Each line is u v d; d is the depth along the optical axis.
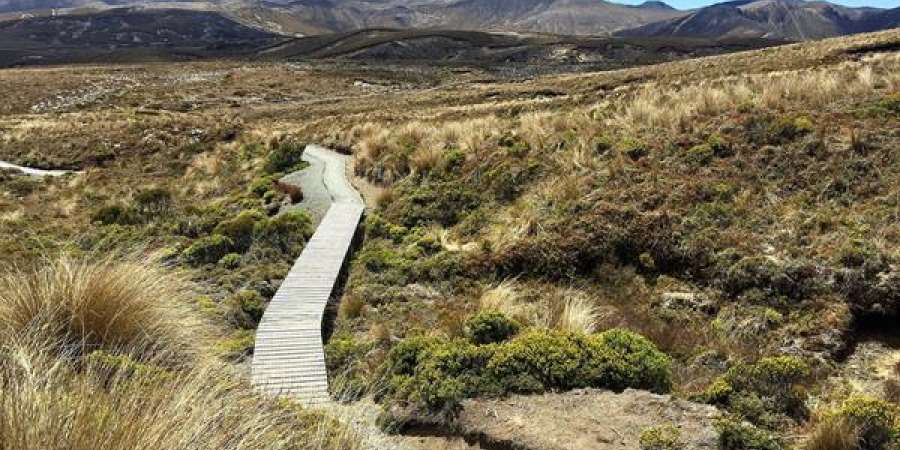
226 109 64.12
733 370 6.49
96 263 5.16
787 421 5.89
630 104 19.02
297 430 3.97
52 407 2.66
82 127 41.94
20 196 27.17
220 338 9.12
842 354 8.54
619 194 13.50
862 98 14.55
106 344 4.57
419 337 7.85
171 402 3.05
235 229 16.88
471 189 17.03
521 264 12.65
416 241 15.34
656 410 5.86
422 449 5.75
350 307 11.83
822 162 12.41
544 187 15.30
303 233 16.83
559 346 6.91
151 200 22.56
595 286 11.76
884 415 5.21
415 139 23.67
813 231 10.80
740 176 12.93
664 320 10.24
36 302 4.63
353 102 62.56
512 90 52.59
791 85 16.44
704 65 43.81
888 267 9.36
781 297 9.83
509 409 6.11
